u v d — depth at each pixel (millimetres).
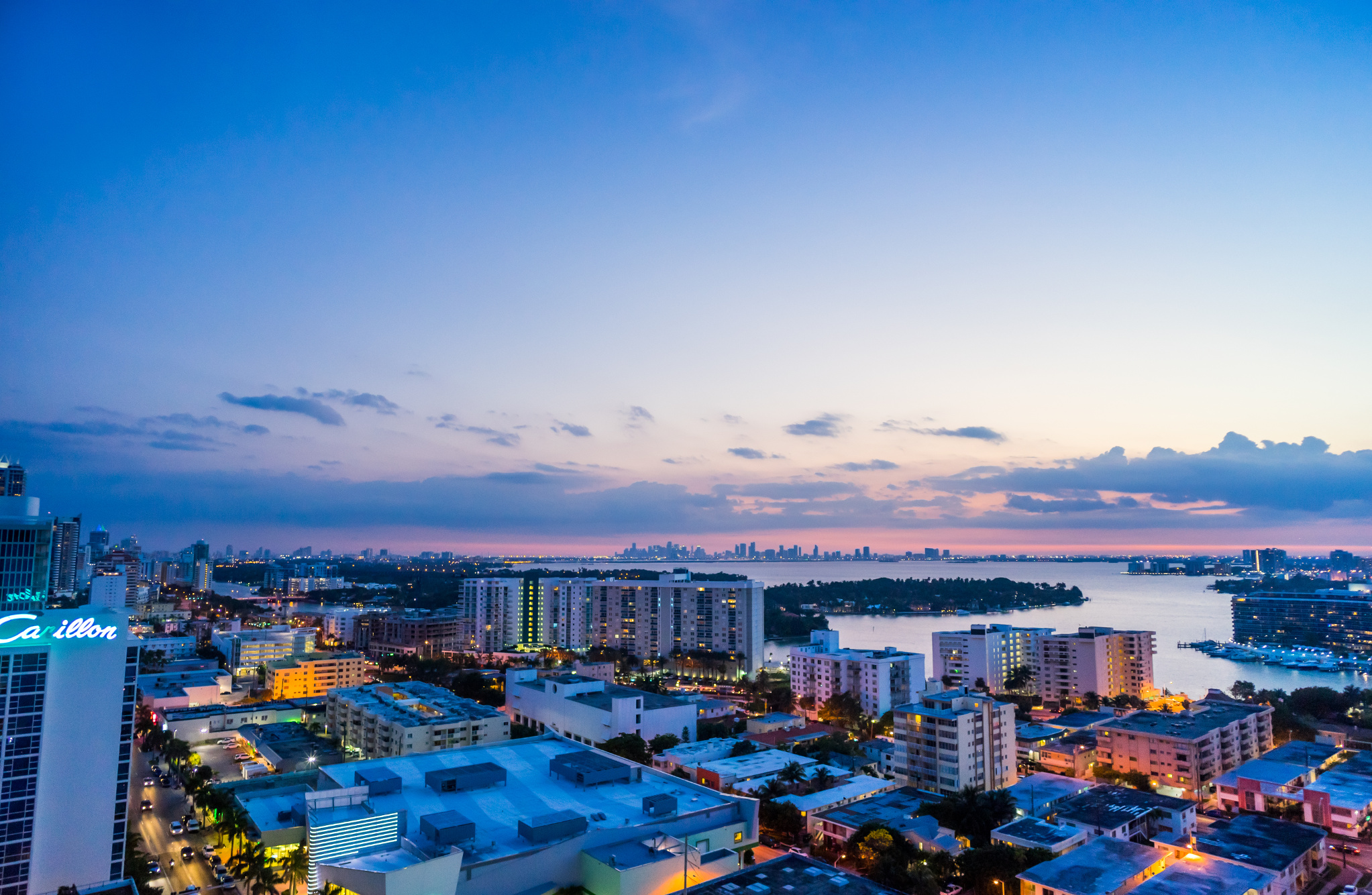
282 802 160250
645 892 114188
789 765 193750
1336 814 168250
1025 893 128000
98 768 133500
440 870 106562
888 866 131750
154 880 146875
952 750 190500
